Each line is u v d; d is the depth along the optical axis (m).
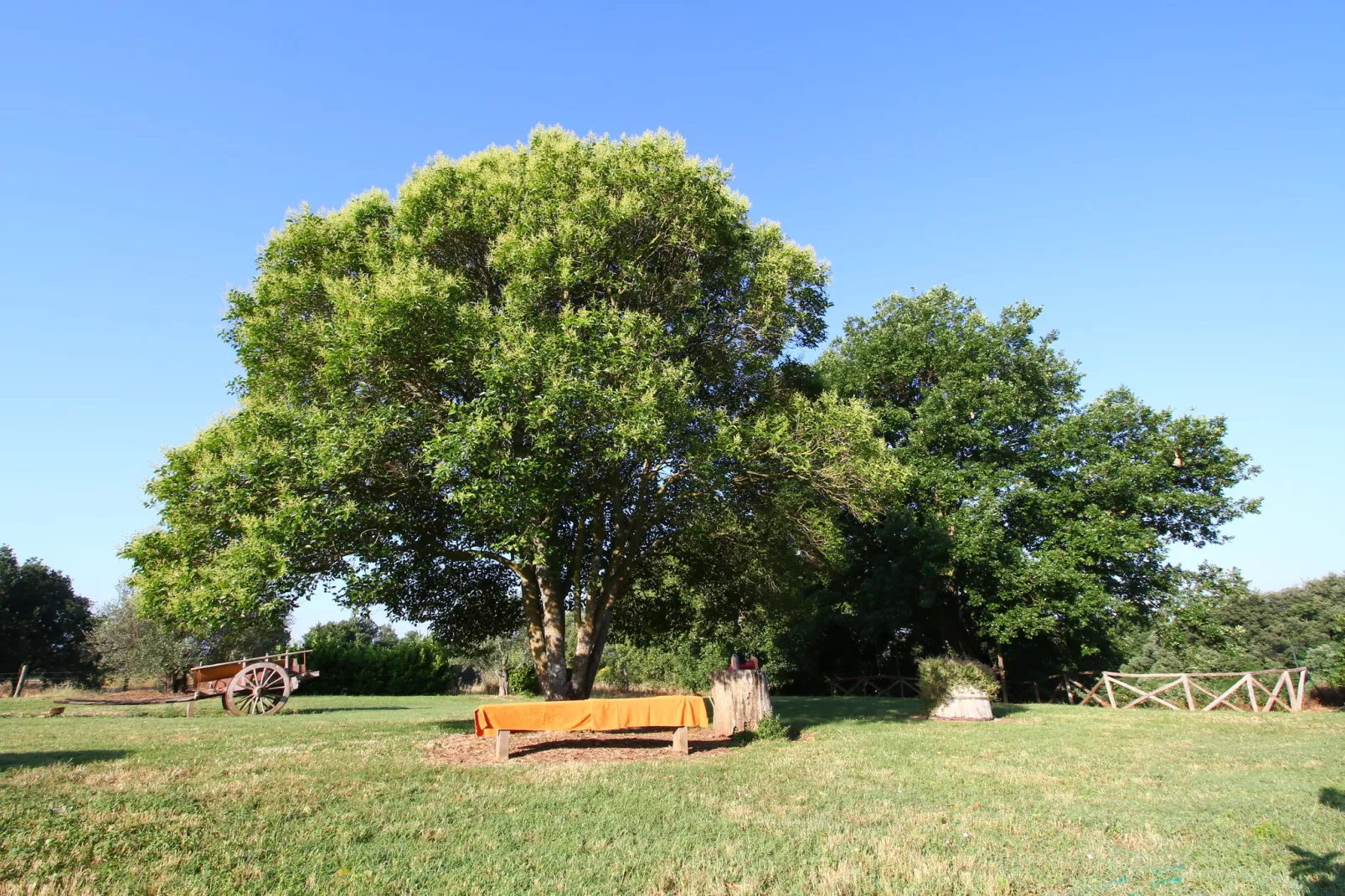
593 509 12.65
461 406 10.15
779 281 12.14
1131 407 24.80
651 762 8.83
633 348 10.41
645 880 4.50
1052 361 27.42
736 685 11.66
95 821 5.55
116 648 31.17
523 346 9.95
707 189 11.94
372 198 12.69
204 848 5.03
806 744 10.52
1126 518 23.84
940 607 26.42
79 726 13.28
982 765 8.66
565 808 6.34
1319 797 6.68
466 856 4.96
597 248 11.19
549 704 9.31
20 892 4.15
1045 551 22.81
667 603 16.23
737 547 14.54
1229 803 6.56
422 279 10.55
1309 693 18.72
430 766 8.34
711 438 11.02
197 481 10.46
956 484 23.70
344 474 10.18
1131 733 11.96
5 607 48.66
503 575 15.07
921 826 5.79
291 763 8.48
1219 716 14.95
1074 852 5.06
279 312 11.62
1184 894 4.24
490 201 11.74
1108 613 22.23
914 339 26.41
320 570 10.84
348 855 4.94
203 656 31.59
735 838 5.43
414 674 32.25
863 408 12.55
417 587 13.94
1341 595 39.50
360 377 10.68
